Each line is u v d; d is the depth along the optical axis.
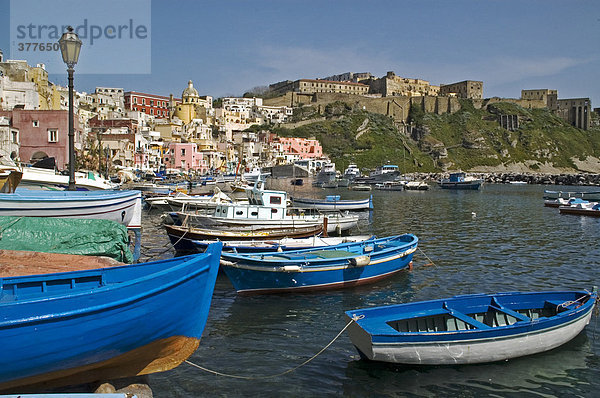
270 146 146.50
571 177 130.50
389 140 168.88
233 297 17.92
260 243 22.55
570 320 12.73
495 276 21.95
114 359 8.41
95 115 108.25
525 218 47.75
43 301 7.22
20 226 13.25
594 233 36.75
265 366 11.91
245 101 198.88
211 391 10.52
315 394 10.55
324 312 16.30
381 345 11.02
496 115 195.38
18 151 50.12
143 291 8.06
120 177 62.72
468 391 10.77
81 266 11.95
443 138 180.50
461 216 49.84
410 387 10.92
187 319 8.85
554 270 23.33
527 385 11.05
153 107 151.75
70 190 17.48
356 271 19.03
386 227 40.69
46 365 7.59
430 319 12.56
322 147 163.12
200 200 43.91
